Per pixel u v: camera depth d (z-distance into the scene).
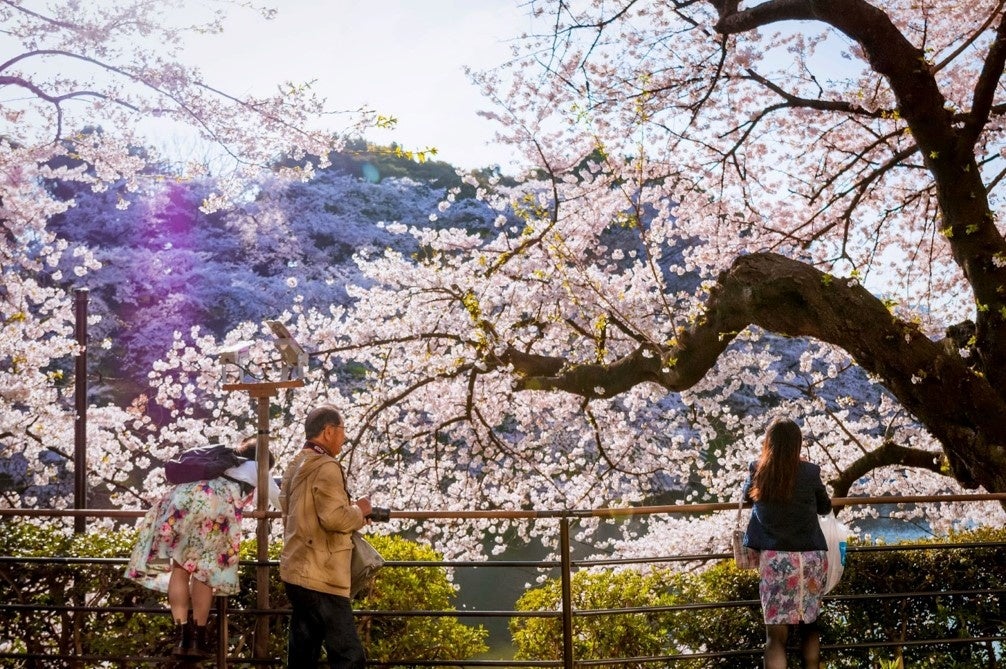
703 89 9.20
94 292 20.55
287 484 4.13
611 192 9.64
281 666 4.81
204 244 23.14
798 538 4.26
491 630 11.96
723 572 5.23
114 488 11.98
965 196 6.56
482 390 10.40
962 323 7.34
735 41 8.70
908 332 6.17
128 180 9.22
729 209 9.69
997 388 6.57
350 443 10.17
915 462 8.46
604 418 11.13
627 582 5.33
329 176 26.20
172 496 4.23
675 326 7.61
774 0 6.27
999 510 10.27
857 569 5.24
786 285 6.49
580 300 9.46
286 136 8.41
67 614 5.09
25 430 9.72
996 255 6.42
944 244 10.29
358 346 10.05
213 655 4.70
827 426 10.82
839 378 15.98
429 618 5.04
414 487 10.43
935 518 10.89
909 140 9.61
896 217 10.35
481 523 10.55
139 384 19.31
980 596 5.25
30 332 9.49
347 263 24.80
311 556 3.92
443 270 9.90
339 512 3.88
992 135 9.17
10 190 8.66
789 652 4.93
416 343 10.04
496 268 9.16
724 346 7.25
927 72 6.18
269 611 4.60
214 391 10.98
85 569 5.07
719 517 9.63
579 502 10.83
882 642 5.00
